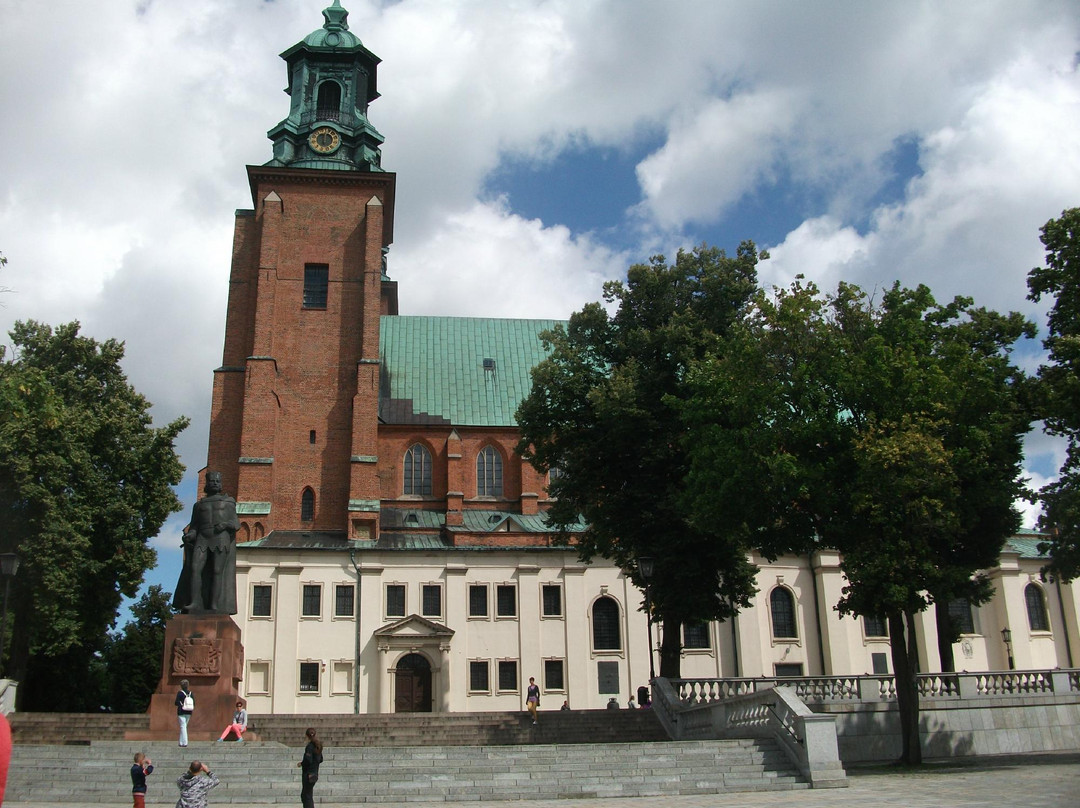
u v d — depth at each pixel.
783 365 33.41
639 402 38.81
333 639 59.59
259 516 62.56
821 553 66.62
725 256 41.78
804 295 33.12
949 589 30.94
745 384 32.88
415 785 23.55
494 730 38.38
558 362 42.91
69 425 47.28
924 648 66.94
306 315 68.56
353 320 68.81
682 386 37.91
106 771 24.98
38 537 44.72
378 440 70.00
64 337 53.12
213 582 31.52
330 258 69.81
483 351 76.38
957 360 31.80
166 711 29.78
